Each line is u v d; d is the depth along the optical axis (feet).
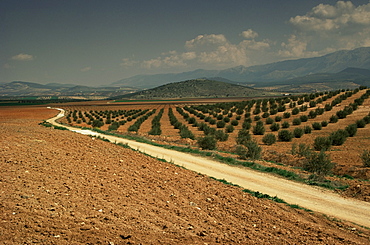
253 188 47.03
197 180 47.37
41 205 26.68
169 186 41.24
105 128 210.38
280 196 43.04
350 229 30.35
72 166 43.68
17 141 57.47
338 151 96.12
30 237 20.86
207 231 26.58
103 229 23.98
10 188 29.66
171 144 105.91
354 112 203.00
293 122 189.67
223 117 256.73
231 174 57.11
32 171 37.37
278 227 29.45
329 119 187.73
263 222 30.55
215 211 32.76
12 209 24.75
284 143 124.16
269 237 26.48
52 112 400.47
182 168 58.03
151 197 34.78
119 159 55.67
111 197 32.30
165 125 230.07
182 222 28.09
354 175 60.44
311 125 181.06
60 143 62.85
